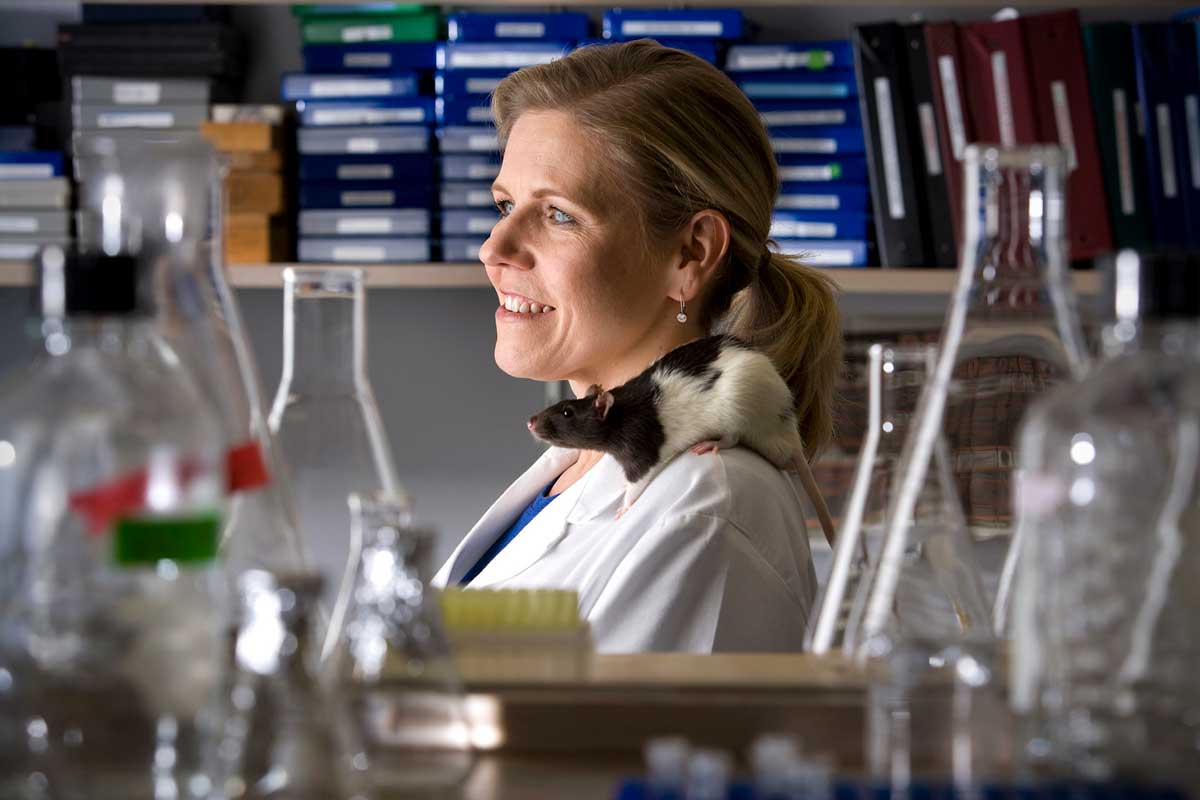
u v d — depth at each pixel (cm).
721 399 188
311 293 87
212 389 68
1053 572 59
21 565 54
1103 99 283
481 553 206
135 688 54
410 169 296
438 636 61
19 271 294
